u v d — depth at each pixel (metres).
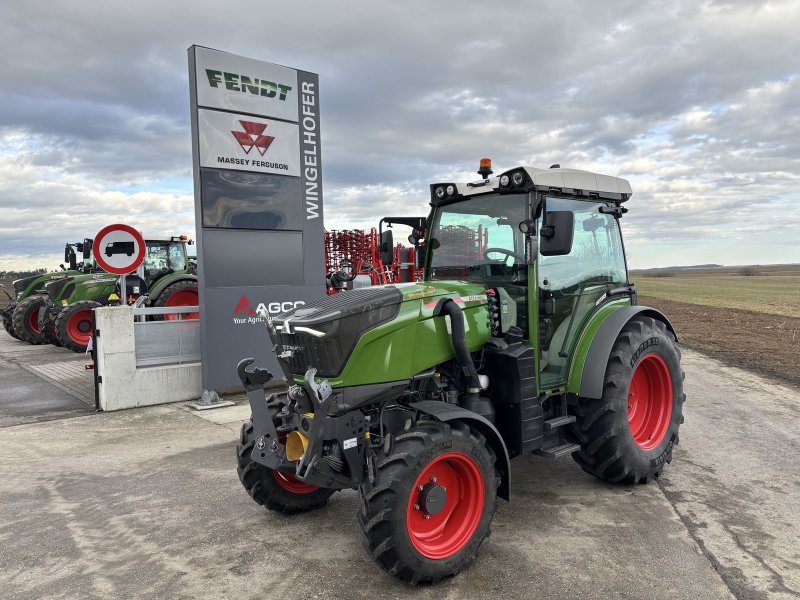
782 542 3.54
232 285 7.54
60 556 3.50
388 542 2.96
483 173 4.38
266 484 3.93
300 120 8.08
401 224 4.97
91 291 12.14
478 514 3.31
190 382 7.75
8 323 14.84
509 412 3.87
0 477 4.89
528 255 4.03
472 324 3.85
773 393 7.73
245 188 7.59
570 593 3.00
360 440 3.36
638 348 4.49
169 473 4.96
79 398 7.86
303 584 3.14
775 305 21.33
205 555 3.50
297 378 3.53
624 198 5.02
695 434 5.84
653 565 3.27
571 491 4.43
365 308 3.35
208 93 7.23
